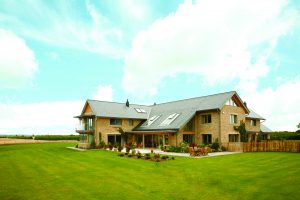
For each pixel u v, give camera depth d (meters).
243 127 33.28
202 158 21.92
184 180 12.88
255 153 26.42
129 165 18.09
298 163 17.92
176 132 31.23
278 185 11.34
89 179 13.33
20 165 18.83
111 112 36.97
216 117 31.17
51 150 32.22
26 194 10.55
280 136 43.97
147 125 37.06
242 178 13.05
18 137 65.19
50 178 13.73
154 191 10.79
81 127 39.53
